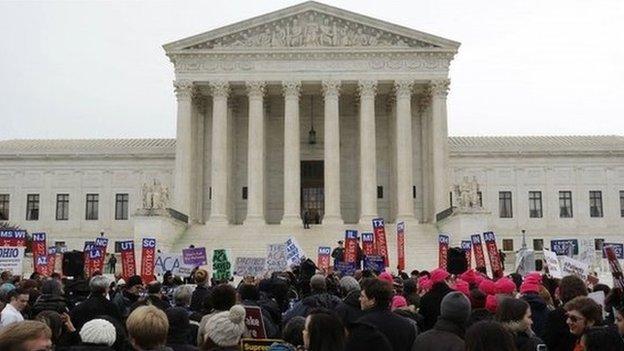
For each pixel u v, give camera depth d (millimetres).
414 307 19109
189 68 87938
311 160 96875
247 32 88625
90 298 16844
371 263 36844
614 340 10055
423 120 93375
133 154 102688
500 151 102500
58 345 14383
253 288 18047
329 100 87188
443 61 88062
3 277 26719
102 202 102625
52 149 103750
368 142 86500
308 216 91500
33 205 103438
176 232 80125
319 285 18125
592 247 47781
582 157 103062
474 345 9289
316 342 10188
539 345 11891
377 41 88562
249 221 84875
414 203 92938
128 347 14227
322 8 88500
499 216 102062
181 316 13242
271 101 97250
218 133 86688
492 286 17328
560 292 15945
